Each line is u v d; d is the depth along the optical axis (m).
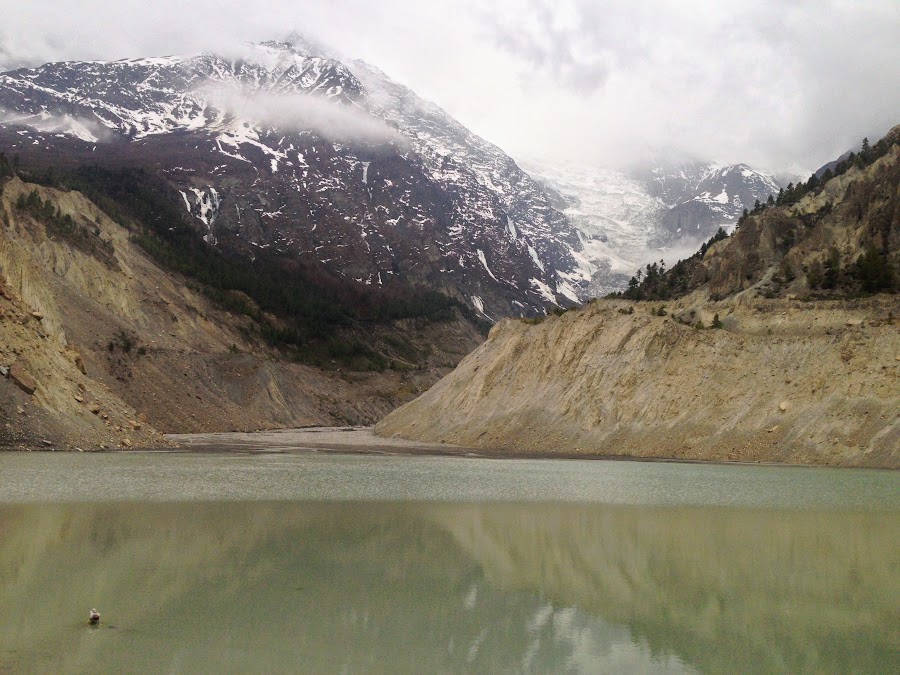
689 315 114.69
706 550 34.72
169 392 141.88
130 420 92.94
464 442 115.88
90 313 142.38
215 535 35.09
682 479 65.00
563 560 32.25
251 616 23.33
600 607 25.59
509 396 119.69
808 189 145.12
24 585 25.83
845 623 24.33
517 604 25.66
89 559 29.64
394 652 20.70
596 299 132.25
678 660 20.86
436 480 62.06
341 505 46.06
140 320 163.88
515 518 42.66
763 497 53.03
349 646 21.02
